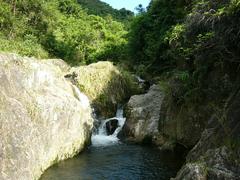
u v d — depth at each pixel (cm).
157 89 2672
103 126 2545
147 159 1919
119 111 2802
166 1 3809
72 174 1612
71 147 1897
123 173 1662
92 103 2670
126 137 2369
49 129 1650
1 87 1366
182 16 3247
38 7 5072
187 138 2053
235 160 1248
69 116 1853
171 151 2095
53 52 4997
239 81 1580
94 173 1644
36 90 1719
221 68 1816
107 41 6412
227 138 1341
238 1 1427
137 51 4716
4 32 4372
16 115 1358
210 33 1630
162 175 1652
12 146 1257
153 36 3984
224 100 1748
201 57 1873
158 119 2345
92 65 2956
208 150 1343
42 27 5122
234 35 1562
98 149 2116
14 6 4831
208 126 1591
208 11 1723
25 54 3900
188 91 2031
